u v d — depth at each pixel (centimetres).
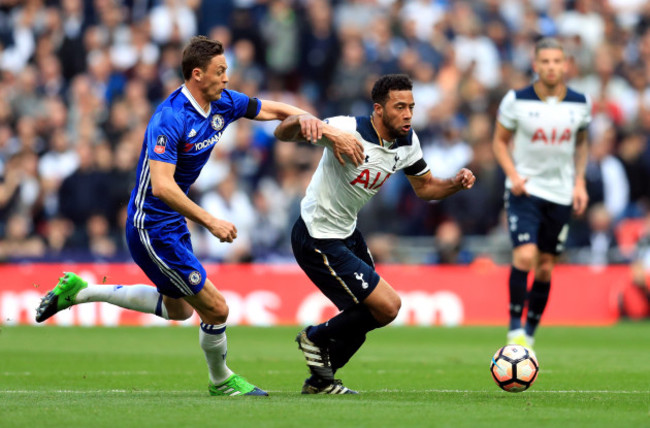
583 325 5591
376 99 2267
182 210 2114
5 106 6712
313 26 7031
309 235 2333
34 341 4219
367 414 1858
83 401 2080
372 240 5809
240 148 6338
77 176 5894
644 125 6731
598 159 6078
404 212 6150
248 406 1975
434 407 1989
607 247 5984
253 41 6962
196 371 3028
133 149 6109
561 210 3484
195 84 2206
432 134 6334
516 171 3456
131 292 2408
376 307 2275
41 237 5922
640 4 7931
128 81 6794
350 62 6644
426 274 5609
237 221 5834
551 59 3406
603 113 6831
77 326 5253
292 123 2194
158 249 2242
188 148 2225
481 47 7225
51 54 7000
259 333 4781
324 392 2328
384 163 2305
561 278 5728
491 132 6644
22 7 7331
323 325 2298
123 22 7256
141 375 2894
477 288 5634
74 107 6638
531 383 2294
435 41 7106
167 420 1764
